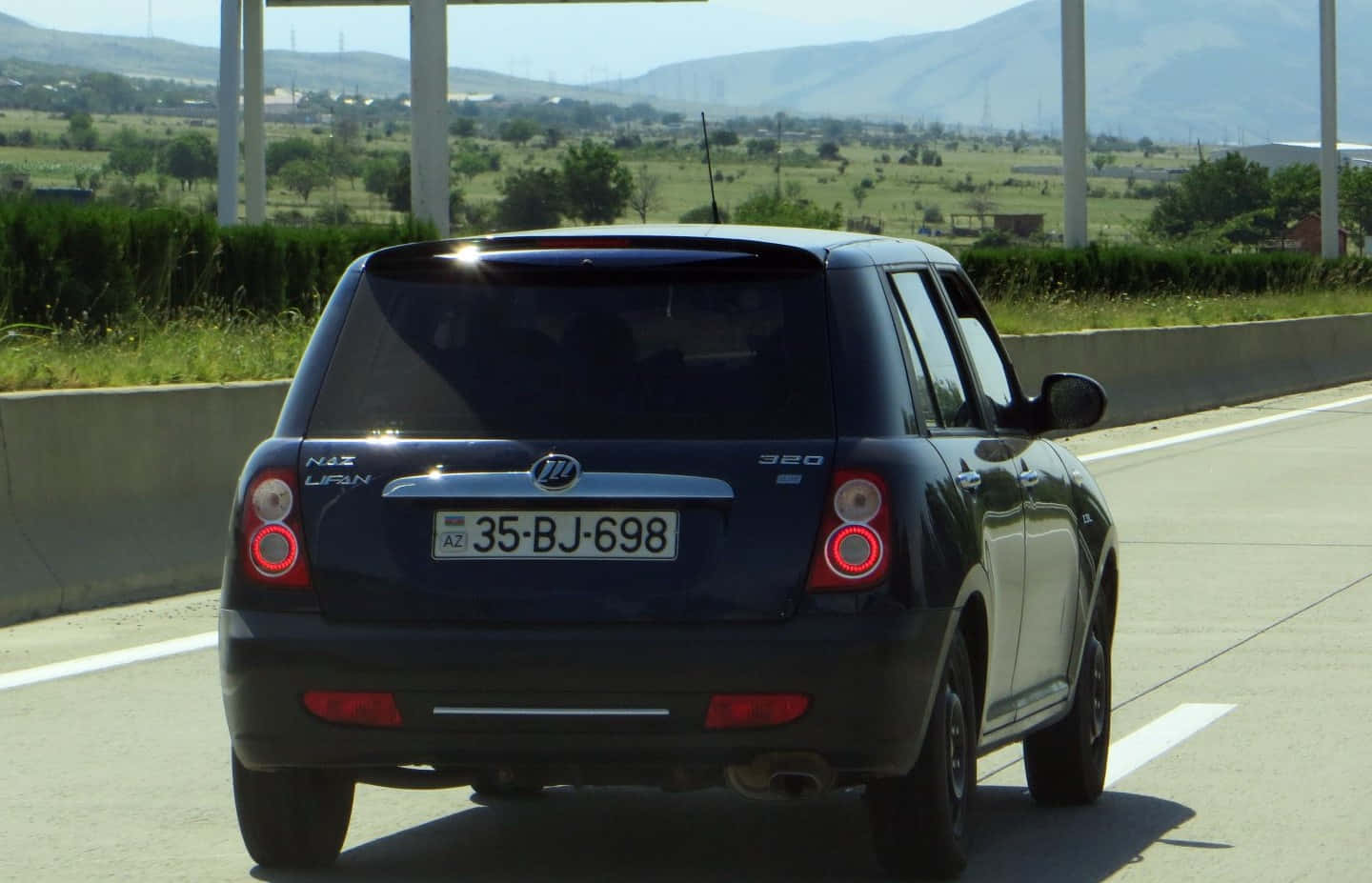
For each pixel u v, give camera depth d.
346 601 8.87
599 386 8.98
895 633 8.68
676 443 8.84
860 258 9.49
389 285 9.34
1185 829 11.15
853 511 8.75
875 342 9.17
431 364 9.12
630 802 11.74
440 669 8.72
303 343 28.34
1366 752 13.21
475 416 8.98
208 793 11.84
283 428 9.17
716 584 8.70
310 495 8.98
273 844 9.88
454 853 10.41
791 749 8.67
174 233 31.12
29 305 28.39
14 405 17.97
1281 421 42.75
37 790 11.88
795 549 8.71
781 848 10.56
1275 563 22.55
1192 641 17.55
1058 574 11.15
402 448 8.96
